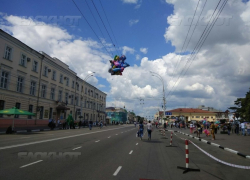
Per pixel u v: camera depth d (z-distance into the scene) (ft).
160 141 60.03
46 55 128.67
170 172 23.81
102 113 261.24
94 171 22.68
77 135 70.49
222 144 51.11
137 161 28.99
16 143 43.65
